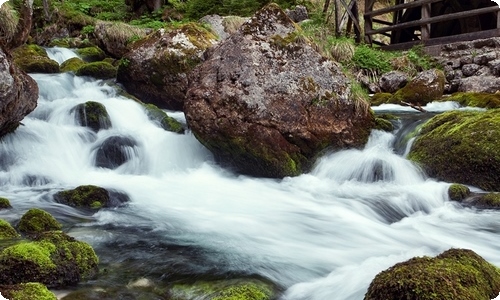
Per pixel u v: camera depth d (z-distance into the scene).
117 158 6.82
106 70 10.52
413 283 2.55
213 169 6.73
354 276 3.43
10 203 4.96
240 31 6.85
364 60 12.55
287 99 6.46
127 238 4.15
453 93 10.95
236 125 6.25
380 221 5.10
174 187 6.00
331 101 6.73
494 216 5.03
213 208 5.22
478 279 2.73
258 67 6.52
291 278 3.46
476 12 12.47
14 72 5.91
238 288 3.14
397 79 11.60
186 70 9.22
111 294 3.05
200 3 17.14
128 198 5.43
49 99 9.16
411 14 16.52
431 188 5.77
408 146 6.84
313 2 18.38
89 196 5.15
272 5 7.03
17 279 2.98
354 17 15.60
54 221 4.24
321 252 4.01
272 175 6.39
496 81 10.60
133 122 8.07
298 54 6.79
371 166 6.33
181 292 3.15
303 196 5.76
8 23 11.38
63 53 12.59
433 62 12.83
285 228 4.63
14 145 6.40
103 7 19.05
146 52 9.49
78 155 6.84
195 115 6.41
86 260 3.36
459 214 5.18
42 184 5.96
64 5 17.03
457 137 6.17
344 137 6.75
